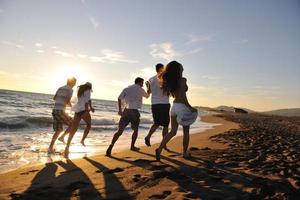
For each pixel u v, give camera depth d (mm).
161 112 6664
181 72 5758
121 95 6742
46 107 30156
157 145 8617
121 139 10102
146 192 3631
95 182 4133
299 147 8070
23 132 10234
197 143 8820
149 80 6812
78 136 10180
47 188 3873
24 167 5234
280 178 4238
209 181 4051
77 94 7277
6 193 3689
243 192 3551
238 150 7152
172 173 4477
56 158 6184
